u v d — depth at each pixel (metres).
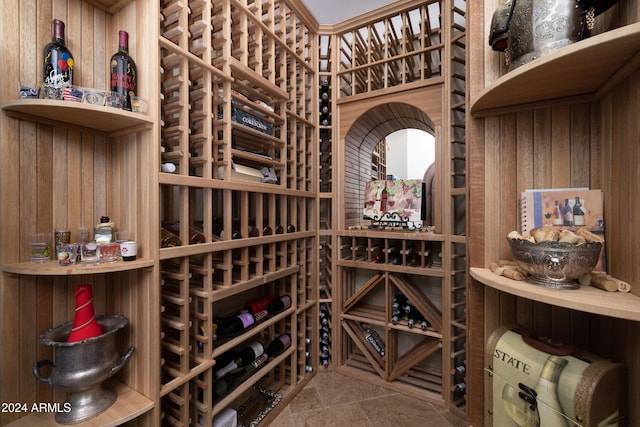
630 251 0.62
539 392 0.65
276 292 1.66
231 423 1.21
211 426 1.08
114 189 1.00
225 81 1.10
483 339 0.88
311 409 1.45
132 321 0.95
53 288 0.91
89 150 0.96
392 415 1.41
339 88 1.79
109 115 0.81
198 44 1.02
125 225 0.97
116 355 0.89
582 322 0.78
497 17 0.76
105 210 1.00
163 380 1.03
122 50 0.87
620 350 0.69
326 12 1.85
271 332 1.54
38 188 0.85
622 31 0.49
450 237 1.46
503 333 0.79
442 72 1.49
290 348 1.55
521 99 0.79
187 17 0.97
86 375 0.80
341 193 1.77
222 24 1.10
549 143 0.80
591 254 0.60
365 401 1.51
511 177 0.84
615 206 0.68
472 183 0.88
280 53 1.45
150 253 0.89
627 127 0.63
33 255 0.81
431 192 2.41
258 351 1.38
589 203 0.73
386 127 2.02
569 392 0.61
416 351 1.69
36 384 0.87
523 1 0.67
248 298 1.59
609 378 0.60
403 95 1.59
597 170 0.75
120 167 0.98
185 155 0.96
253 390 1.51
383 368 1.69
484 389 0.83
